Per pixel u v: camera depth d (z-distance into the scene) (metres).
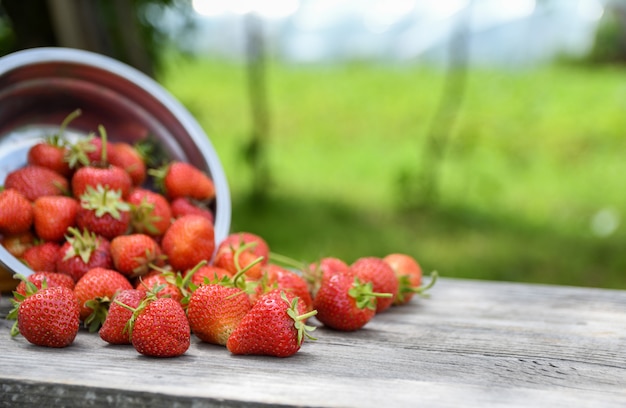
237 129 2.83
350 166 2.63
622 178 2.46
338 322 0.65
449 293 0.77
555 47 3.62
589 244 1.86
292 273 0.67
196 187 0.75
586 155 2.66
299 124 3.12
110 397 0.52
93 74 0.76
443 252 1.77
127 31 1.00
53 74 0.74
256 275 0.67
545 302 0.74
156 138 0.79
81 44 0.94
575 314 0.71
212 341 0.61
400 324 0.67
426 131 2.98
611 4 3.33
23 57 0.71
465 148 2.54
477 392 0.54
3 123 0.73
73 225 0.68
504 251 1.79
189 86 3.17
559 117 3.00
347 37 4.04
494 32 3.65
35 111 0.75
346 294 0.65
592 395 0.54
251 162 2.10
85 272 0.66
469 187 2.29
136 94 0.78
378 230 1.91
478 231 1.94
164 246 0.68
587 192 2.34
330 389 0.53
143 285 0.63
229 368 0.56
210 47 3.28
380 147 2.83
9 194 0.67
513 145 2.71
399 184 2.14
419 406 0.52
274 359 0.58
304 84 3.63
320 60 3.99
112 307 0.60
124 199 0.70
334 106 3.32
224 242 0.71
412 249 1.77
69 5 0.93
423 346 0.62
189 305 0.61
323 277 0.68
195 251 0.67
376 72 3.80
